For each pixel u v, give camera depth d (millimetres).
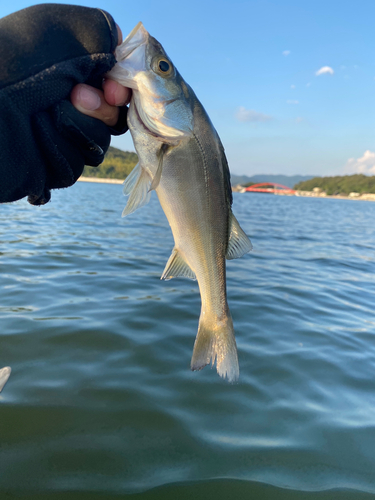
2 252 1324
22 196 248
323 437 434
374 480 373
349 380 572
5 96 216
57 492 334
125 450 392
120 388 505
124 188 303
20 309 772
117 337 658
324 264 1569
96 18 239
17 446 387
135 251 1555
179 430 430
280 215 4895
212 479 361
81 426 426
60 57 228
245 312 854
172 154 306
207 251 336
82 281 1020
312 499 345
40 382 507
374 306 991
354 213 6836
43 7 230
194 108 315
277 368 594
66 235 1863
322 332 761
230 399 500
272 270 1364
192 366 339
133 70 275
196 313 804
